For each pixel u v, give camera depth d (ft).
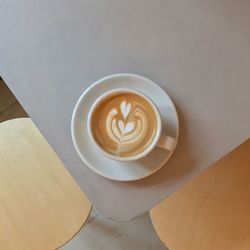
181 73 1.26
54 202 1.79
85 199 1.78
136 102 1.23
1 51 1.33
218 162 1.84
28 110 1.30
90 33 1.31
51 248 1.75
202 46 1.26
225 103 1.24
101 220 2.65
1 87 2.74
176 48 1.27
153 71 1.27
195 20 1.27
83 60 1.30
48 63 1.31
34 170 1.82
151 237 2.61
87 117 1.26
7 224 1.78
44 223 1.77
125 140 1.22
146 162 1.24
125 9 1.30
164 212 1.80
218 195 1.81
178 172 1.24
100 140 1.22
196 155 1.24
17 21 1.33
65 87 1.30
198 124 1.24
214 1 1.27
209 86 1.25
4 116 2.72
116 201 1.25
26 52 1.32
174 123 1.24
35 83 1.31
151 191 1.24
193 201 1.80
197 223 1.78
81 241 2.65
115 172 1.24
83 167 1.27
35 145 1.84
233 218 1.78
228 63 1.25
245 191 1.81
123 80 1.26
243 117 1.22
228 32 1.26
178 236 1.77
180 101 1.26
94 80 1.30
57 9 1.32
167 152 1.24
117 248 2.63
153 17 1.29
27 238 1.77
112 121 1.23
